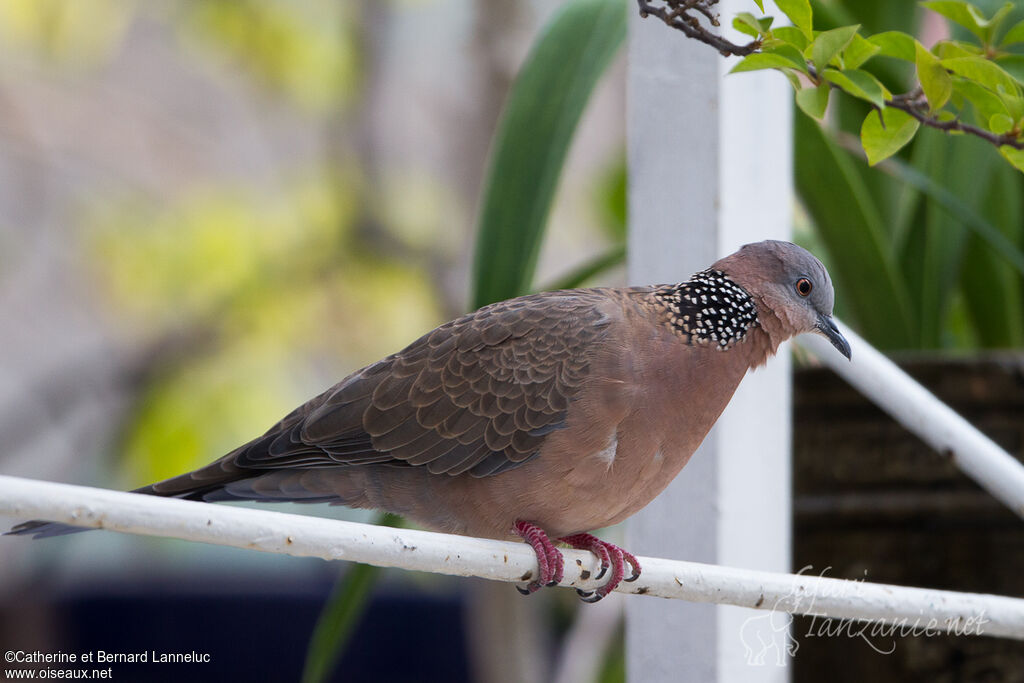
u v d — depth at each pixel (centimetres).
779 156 420
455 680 577
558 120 421
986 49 413
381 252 557
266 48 550
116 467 563
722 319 416
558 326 416
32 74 574
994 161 430
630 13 419
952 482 421
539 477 416
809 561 422
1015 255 426
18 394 576
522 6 457
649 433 415
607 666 450
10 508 402
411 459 417
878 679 422
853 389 422
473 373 417
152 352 560
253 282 555
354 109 554
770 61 411
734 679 418
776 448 419
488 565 410
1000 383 421
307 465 418
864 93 411
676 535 419
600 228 496
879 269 427
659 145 418
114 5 545
